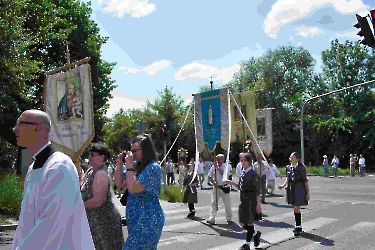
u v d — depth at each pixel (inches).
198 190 868.6
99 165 159.8
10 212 427.2
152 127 2128.4
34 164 93.6
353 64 1927.9
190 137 2309.3
